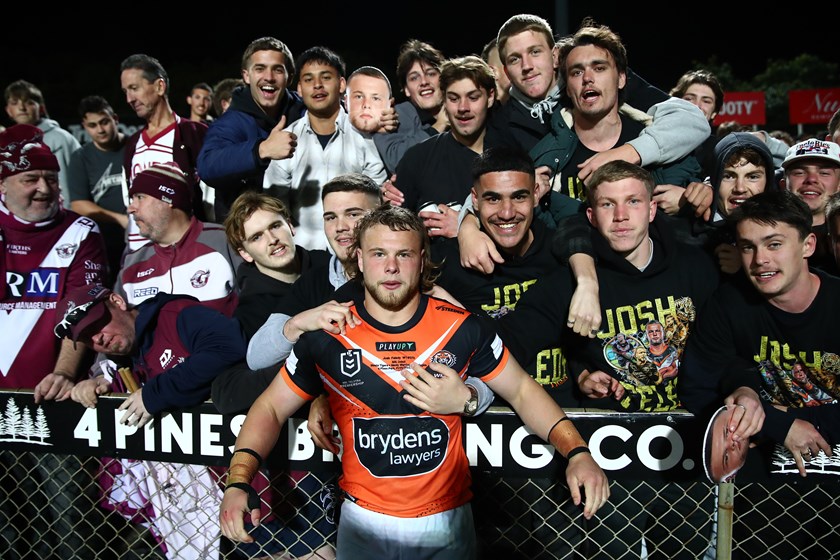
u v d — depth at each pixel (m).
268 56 4.11
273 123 4.19
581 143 3.47
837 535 2.76
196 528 2.87
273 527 2.93
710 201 3.15
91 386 2.73
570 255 2.86
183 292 3.62
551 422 2.40
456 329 2.36
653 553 2.87
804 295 2.58
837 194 3.02
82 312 3.07
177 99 16.95
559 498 2.79
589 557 2.88
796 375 2.67
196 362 2.71
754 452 2.46
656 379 2.88
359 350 2.34
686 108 3.41
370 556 2.38
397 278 2.30
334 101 4.04
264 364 2.64
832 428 2.38
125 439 2.74
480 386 2.42
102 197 5.88
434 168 3.68
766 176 3.19
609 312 2.85
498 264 3.06
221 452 2.68
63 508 3.14
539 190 3.27
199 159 3.96
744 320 2.67
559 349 2.98
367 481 2.38
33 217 3.58
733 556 2.86
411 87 4.69
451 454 2.39
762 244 2.53
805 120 11.90
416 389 2.28
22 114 6.24
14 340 3.58
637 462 2.48
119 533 3.06
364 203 3.09
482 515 2.77
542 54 3.66
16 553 3.17
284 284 3.30
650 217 2.91
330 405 2.44
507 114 3.80
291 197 4.05
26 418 2.78
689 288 2.87
